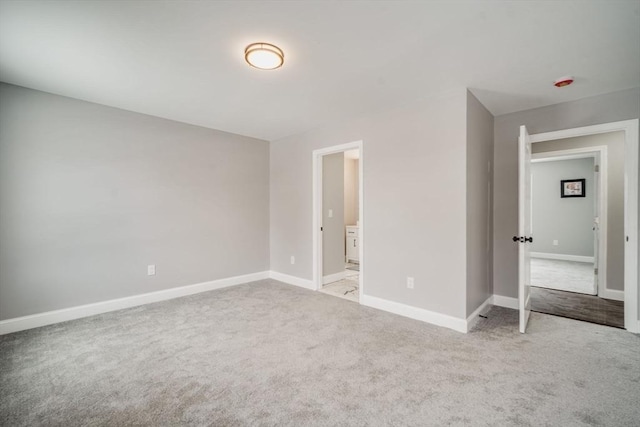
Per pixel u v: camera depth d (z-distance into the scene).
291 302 3.56
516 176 3.40
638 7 1.61
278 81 2.61
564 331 2.70
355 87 2.72
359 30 1.87
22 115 2.73
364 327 2.79
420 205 2.99
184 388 1.85
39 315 2.81
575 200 6.63
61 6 1.63
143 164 3.49
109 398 1.75
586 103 2.96
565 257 6.73
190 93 2.88
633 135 2.72
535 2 1.59
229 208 4.34
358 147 3.57
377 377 1.96
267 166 4.87
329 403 1.70
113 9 1.66
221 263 4.25
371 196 3.41
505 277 3.48
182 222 3.83
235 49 2.10
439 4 1.62
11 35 1.92
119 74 2.48
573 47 2.04
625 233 2.78
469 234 2.77
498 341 2.49
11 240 2.69
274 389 1.83
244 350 2.34
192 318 3.03
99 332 2.68
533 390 1.81
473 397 1.74
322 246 4.41
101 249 3.19
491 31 1.86
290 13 1.70
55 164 2.91
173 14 1.71
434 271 2.88
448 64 2.29
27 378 1.95
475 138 2.94
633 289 2.72
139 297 3.45
